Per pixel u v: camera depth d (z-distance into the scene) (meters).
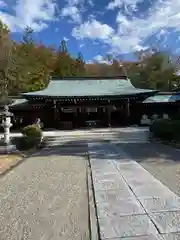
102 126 21.11
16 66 31.81
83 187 5.43
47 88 21.66
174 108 22.33
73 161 8.55
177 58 43.53
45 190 5.32
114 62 51.69
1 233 3.41
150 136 14.07
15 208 4.32
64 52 46.38
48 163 8.38
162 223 3.43
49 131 17.67
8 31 33.56
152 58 44.12
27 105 21.20
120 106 21.81
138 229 3.28
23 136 12.38
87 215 3.90
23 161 9.02
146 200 4.37
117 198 4.54
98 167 7.29
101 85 22.72
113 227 3.38
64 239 3.19
